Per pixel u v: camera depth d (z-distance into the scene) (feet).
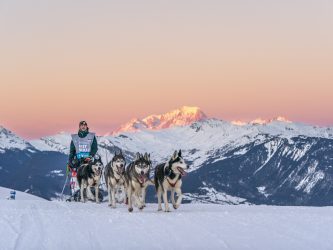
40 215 61.87
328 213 61.11
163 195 68.49
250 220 54.34
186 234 46.52
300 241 41.96
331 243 40.93
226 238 44.01
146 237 45.52
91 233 48.06
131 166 69.56
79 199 94.48
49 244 42.86
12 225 53.21
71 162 94.73
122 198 85.25
